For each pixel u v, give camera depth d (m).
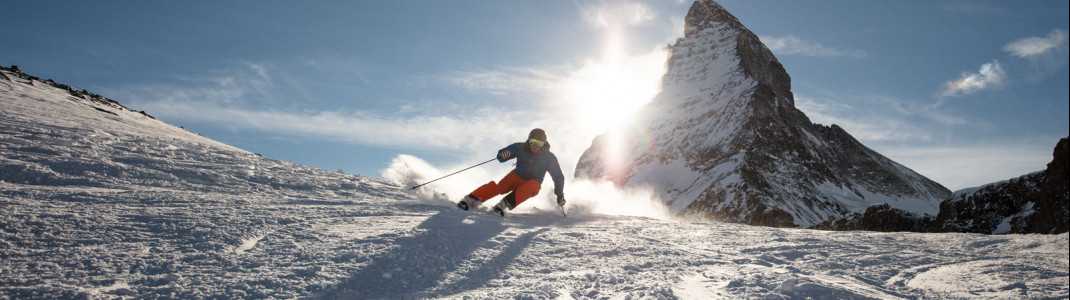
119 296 2.62
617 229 5.50
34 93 16.78
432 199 7.77
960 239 4.98
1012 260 3.97
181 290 2.74
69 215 4.21
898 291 3.28
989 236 5.14
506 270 3.52
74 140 9.55
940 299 3.08
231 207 5.32
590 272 3.46
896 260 4.12
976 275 3.57
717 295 2.96
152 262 3.22
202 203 5.51
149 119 19.64
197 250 3.55
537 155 7.21
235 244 3.75
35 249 3.29
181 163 8.70
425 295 2.95
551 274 3.44
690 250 4.37
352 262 3.45
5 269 2.87
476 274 3.41
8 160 7.07
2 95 14.49
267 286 2.89
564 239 4.64
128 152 9.28
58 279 2.79
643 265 3.73
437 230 4.75
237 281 2.93
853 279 3.51
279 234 4.18
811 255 4.27
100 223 4.07
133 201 5.37
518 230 5.11
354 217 5.29
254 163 10.02
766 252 4.36
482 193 7.22
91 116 14.46
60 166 7.23
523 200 7.09
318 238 4.11
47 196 5.22
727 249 4.50
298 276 3.09
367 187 8.43
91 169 7.30
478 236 4.63
